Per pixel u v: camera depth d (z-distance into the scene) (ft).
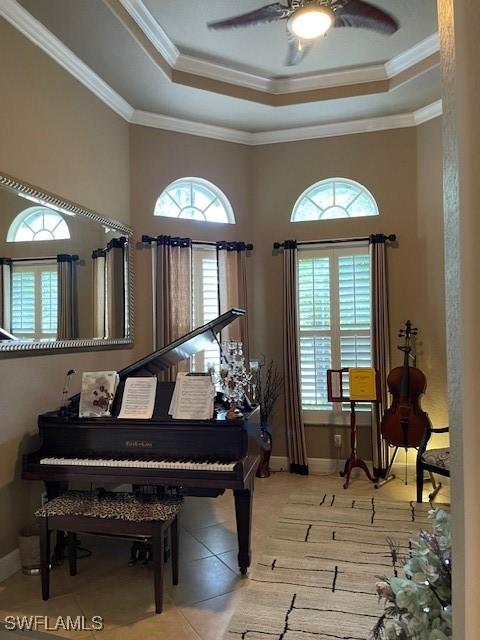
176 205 15.66
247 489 8.93
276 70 13.70
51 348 10.47
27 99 10.08
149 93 13.52
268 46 12.44
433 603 3.97
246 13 11.01
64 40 10.84
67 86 11.50
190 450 8.72
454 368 2.77
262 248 16.47
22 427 9.70
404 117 15.30
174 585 8.63
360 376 14.10
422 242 15.17
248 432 8.81
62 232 11.10
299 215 16.47
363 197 16.07
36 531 9.42
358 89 14.02
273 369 16.17
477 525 2.55
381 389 14.87
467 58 2.62
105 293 12.80
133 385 9.49
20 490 9.57
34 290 10.06
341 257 15.80
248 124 15.79
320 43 12.24
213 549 10.14
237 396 9.58
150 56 11.66
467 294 2.59
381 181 15.62
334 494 13.39
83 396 9.41
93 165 12.59
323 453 15.74
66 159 11.40
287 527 11.12
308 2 9.70
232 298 15.66
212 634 7.20
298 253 16.16
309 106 14.56
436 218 14.76
